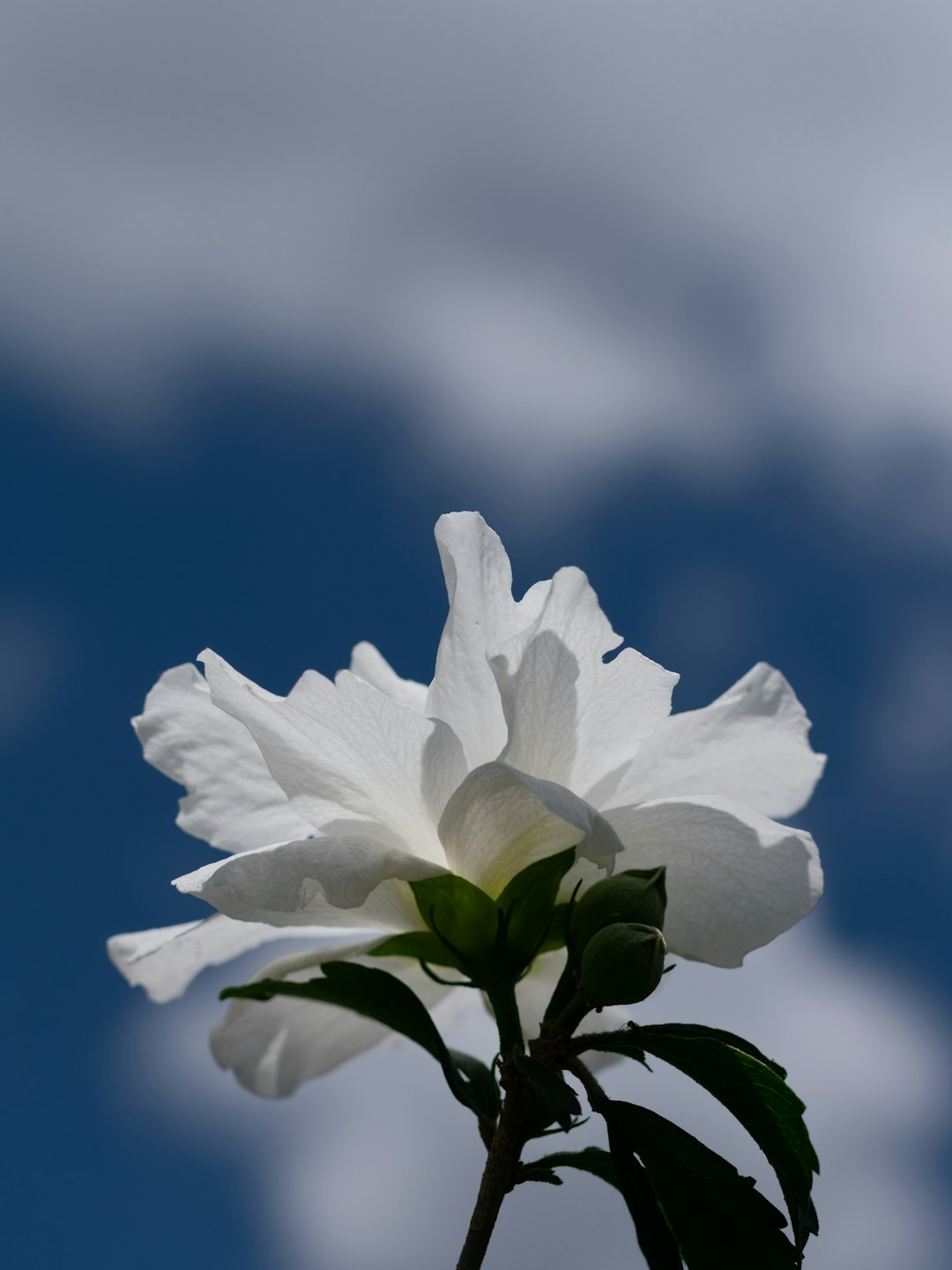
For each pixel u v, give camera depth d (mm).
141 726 605
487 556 589
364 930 613
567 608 582
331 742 578
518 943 575
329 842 572
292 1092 646
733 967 582
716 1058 558
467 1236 550
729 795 604
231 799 602
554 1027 562
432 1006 623
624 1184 555
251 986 583
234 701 576
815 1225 556
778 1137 558
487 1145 571
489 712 583
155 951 598
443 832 573
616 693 583
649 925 561
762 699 608
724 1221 553
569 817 554
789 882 582
